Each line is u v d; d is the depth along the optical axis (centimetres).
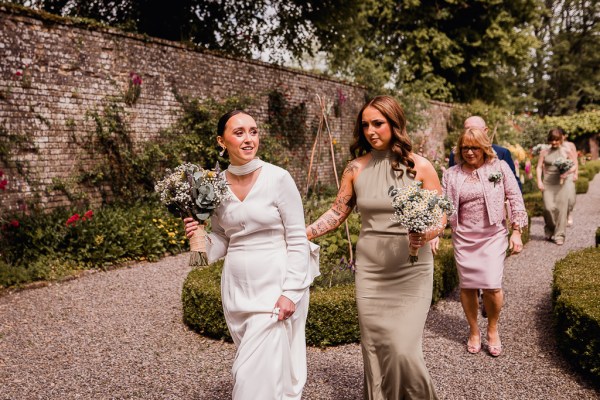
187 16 1367
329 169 1399
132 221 758
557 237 835
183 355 391
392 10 2302
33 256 645
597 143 3484
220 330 420
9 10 664
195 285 443
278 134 1193
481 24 2333
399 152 255
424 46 2230
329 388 327
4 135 659
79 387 336
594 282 404
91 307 521
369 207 260
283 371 227
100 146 783
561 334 371
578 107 4209
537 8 2356
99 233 700
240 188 239
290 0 1473
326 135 1375
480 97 2552
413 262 247
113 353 397
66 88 736
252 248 236
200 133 936
